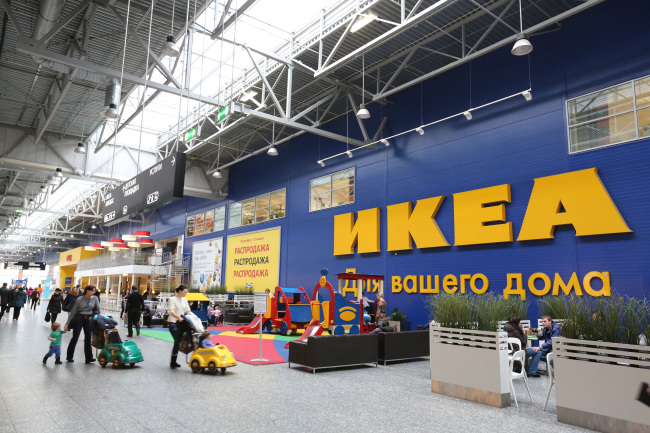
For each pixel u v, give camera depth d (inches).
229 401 251.8
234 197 1101.7
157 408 233.8
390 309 656.4
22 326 696.4
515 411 240.1
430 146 636.1
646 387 192.1
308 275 828.0
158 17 527.8
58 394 261.7
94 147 987.3
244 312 823.1
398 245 650.2
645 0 442.3
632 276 421.1
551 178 490.9
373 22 514.0
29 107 812.0
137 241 1285.7
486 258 546.9
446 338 283.3
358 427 206.8
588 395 210.7
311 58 609.3
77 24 559.2
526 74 535.8
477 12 488.1
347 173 774.5
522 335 343.3
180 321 361.7
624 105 446.9
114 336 361.7
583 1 473.1
